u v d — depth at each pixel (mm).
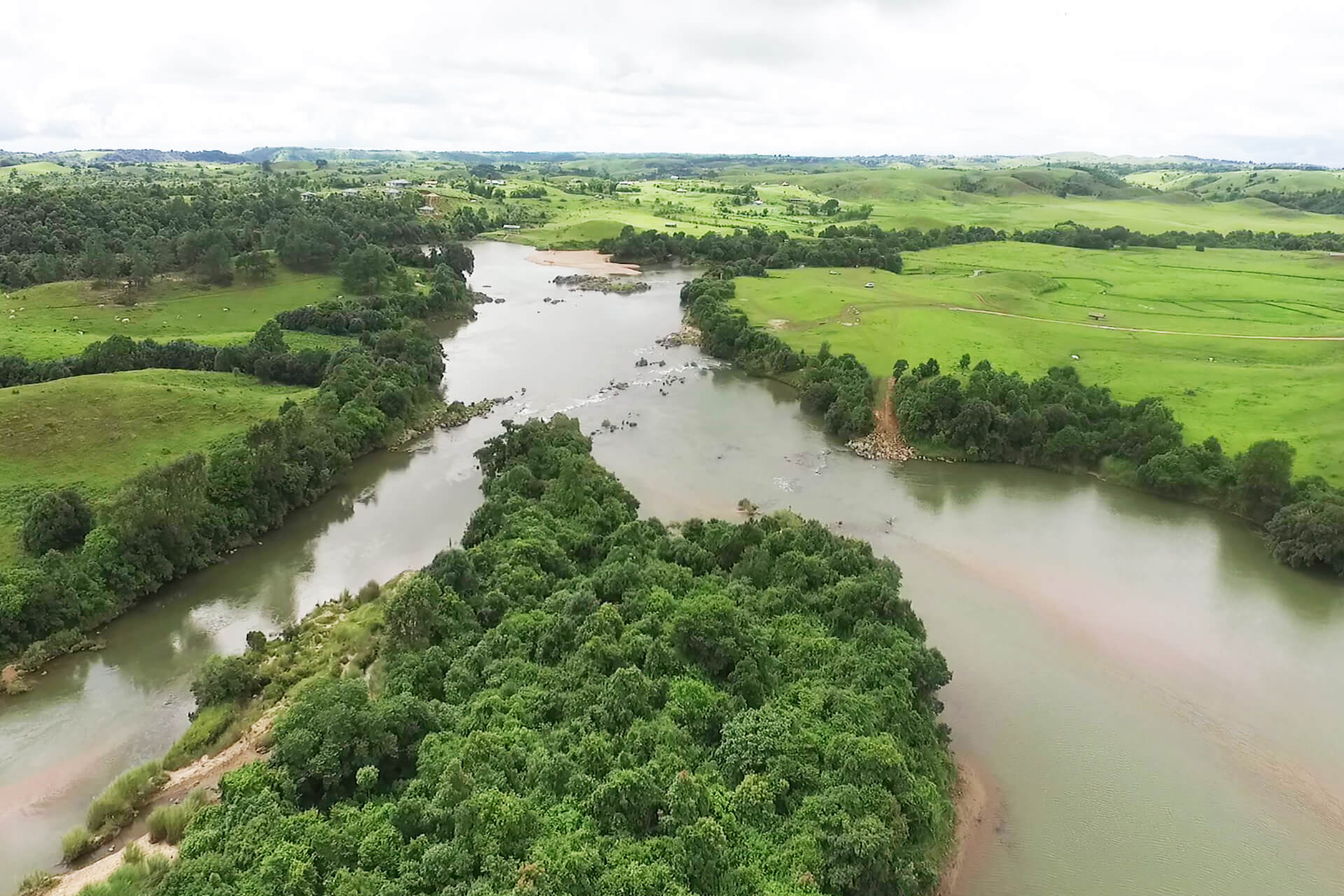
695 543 77750
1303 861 52469
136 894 41250
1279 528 90688
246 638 71188
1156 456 105438
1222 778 59000
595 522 81062
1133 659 72250
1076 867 51250
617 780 44875
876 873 41906
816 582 69938
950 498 104188
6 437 93938
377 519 96000
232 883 40406
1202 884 50469
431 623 63156
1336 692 68750
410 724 50938
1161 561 89188
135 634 73000
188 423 106000
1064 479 111500
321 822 44000
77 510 79188
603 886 39969
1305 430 110625
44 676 67062
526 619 63562
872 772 47625
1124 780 58406
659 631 62531
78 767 57500
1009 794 56750
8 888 47156
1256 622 78312
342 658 65562
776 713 53281
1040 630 75938
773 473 109750
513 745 50344
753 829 45031
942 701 64438
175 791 52938
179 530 81375
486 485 96688
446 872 40719
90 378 112125
